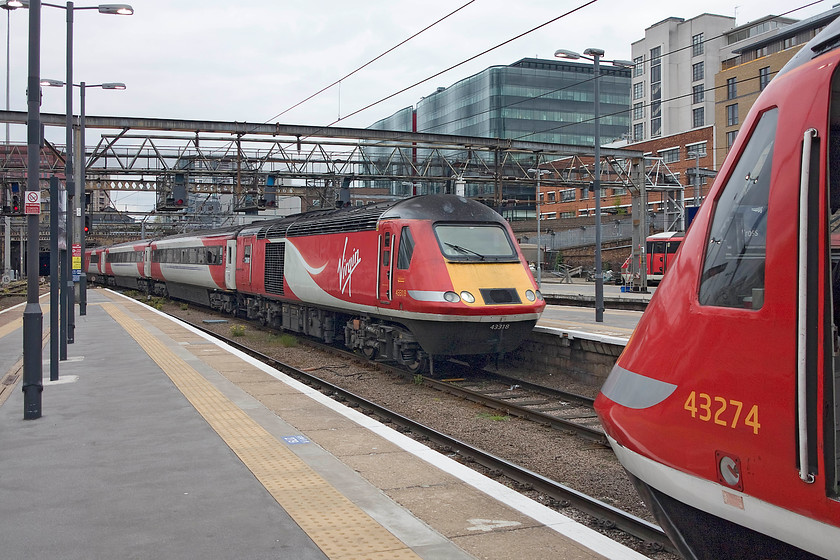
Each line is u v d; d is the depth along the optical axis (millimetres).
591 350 13742
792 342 2811
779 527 2836
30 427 7980
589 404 11625
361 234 15141
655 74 75438
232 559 4434
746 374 3006
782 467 2805
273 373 11578
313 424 8109
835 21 3070
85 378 11211
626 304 25562
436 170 47688
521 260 13898
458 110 75375
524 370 15578
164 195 31359
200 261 29781
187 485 5906
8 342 17750
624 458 3762
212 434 7633
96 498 5586
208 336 17250
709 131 53875
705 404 3201
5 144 31766
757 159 3254
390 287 13867
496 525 5117
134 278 45688
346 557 4469
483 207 14227
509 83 70312
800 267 2797
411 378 14133
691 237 3604
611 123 77188
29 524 5043
